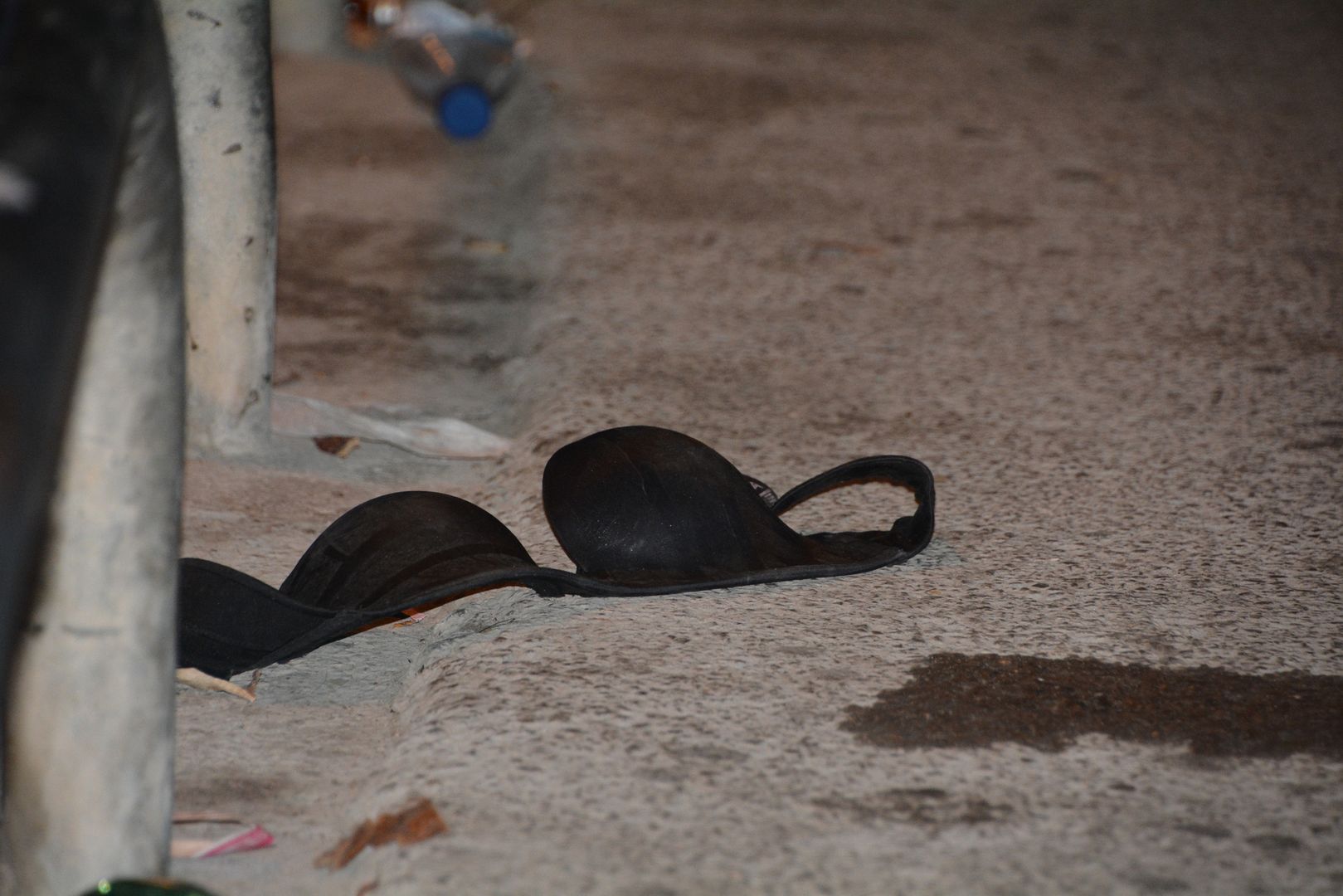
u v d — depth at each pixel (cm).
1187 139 933
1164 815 272
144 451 209
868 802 273
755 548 358
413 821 261
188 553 391
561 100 977
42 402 170
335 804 282
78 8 199
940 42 1262
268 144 427
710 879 249
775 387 516
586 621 338
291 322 591
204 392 444
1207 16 1435
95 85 192
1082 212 766
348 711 318
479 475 456
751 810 269
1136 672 324
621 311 594
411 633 354
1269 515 416
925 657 327
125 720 217
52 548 207
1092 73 1147
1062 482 436
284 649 314
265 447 454
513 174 826
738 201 771
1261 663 330
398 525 333
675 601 350
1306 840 266
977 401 506
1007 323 593
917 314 603
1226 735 300
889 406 500
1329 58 1218
